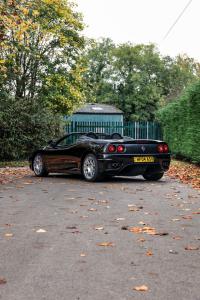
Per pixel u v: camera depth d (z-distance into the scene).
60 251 5.25
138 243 5.62
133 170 12.52
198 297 3.78
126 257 4.98
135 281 4.18
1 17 14.07
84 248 5.38
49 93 28.58
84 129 32.88
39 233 6.21
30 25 15.47
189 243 5.63
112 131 33.88
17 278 4.27
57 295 3.82
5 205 8.74
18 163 21.91
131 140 12.49
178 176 14.65
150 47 76.31
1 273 4.42
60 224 6.85
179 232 6.25
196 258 4.95
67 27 29.08
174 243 5.63
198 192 10.54
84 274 4.39
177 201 9.15
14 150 22.73
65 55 29.30
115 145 12.30
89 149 12.66
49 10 27.30
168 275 4.36
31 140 23.28
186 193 10.37
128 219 7.23
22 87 28.58
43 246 5.48
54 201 9.24
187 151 19.80
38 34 27.53
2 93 23.72
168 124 25.33
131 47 74.06
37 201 9.26
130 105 71.19
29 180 13.60
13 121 22.58
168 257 4.99
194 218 7.31
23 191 10.91
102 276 4.33
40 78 28.58
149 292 3.89
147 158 12.54
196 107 17.34
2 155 22.84
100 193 10.42
